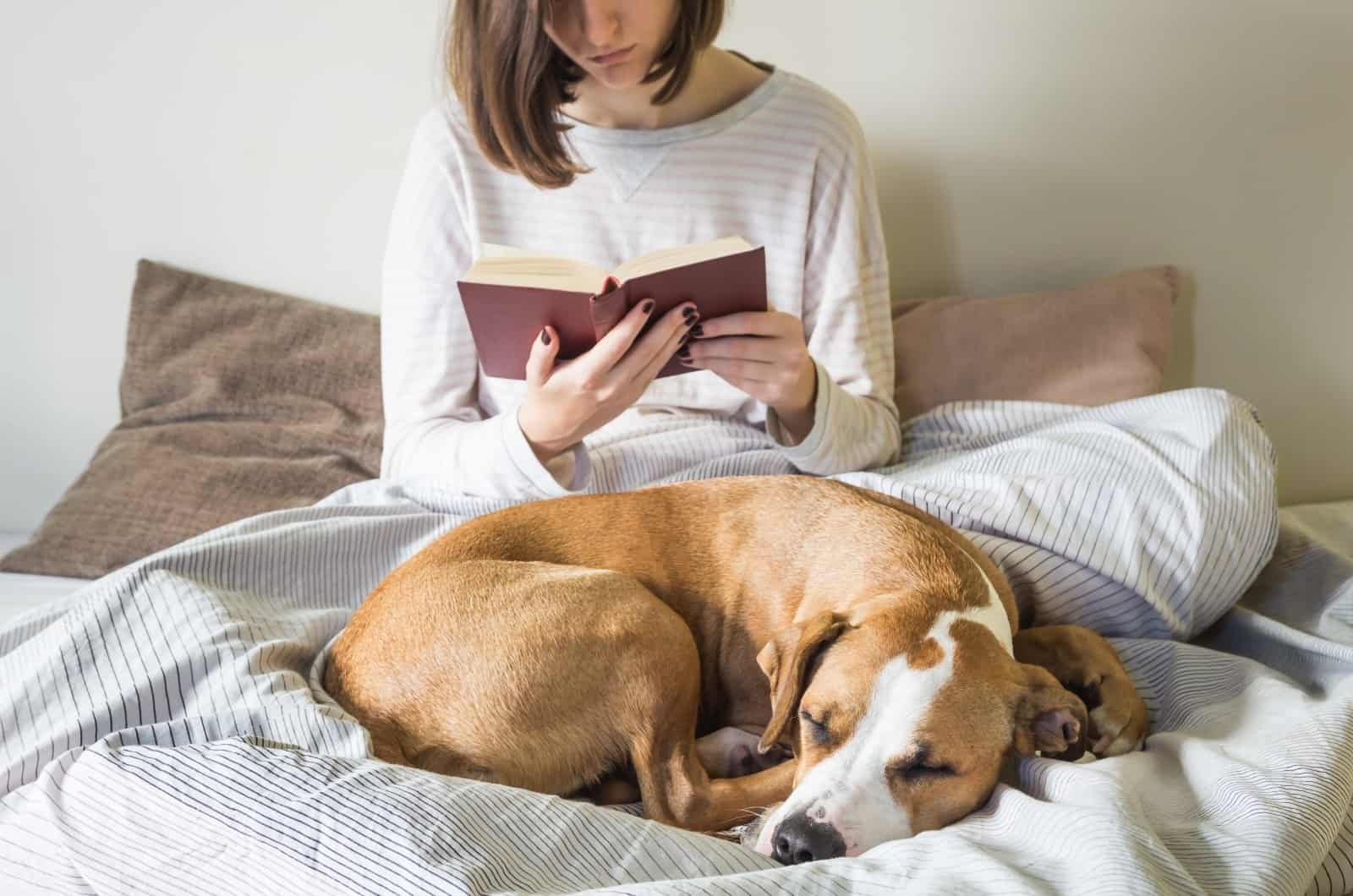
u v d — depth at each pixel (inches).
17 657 62.0
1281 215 98.0
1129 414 78.1
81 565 89.9
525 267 63.7
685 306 62.9
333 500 80.1
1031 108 99.3
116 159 105.3
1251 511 69.5
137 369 102.9
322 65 102.7
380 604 61.5
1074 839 42.8
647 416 81.7
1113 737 58.1
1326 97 95.3
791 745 60.2
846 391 78.2
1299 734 52.8
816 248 85.5
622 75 72.3
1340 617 69.8
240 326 103.6
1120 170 99.3
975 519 69.9
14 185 106.0
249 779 47.4
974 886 40.5
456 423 80.2
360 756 51.6
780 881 41.4
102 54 103.4
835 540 65.0
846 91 101.2
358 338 103.0
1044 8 97.3
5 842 50.1
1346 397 100.3
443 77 85.7
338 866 43.8
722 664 66.9
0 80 104.2
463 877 41.8
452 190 83.4
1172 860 41.9
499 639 57.9
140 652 60.1
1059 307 95.3
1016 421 85.4
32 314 108.3
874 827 49.8
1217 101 96.7
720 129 83.6
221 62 103.2
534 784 57.6
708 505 69.1
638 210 83.3
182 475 94.1
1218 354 101.0
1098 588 68.7
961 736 52.1
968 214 102.3
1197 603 69.2
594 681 58.0
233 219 106.0
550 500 69.2
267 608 66.8
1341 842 50.0
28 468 110.6
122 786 48.8
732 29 100.8
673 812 57.1
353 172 104.3
